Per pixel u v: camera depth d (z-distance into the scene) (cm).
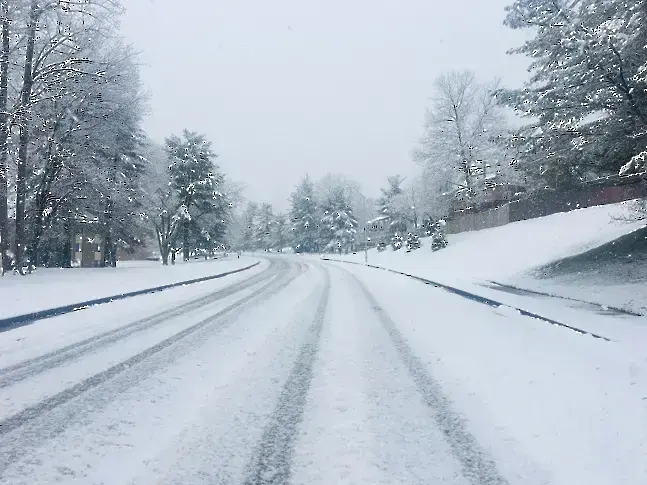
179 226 4619
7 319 877
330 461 323
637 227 1917
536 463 323
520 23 1365
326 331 822
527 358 621
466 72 4109
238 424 388
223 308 1142
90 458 325
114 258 3356
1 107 1833
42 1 1845
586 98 1211
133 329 842
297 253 9238
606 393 466
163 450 338
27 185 2228
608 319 919
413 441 357
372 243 7581
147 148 3866
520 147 1480
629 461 324
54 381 512
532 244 2472
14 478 297
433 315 1027
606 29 1034
